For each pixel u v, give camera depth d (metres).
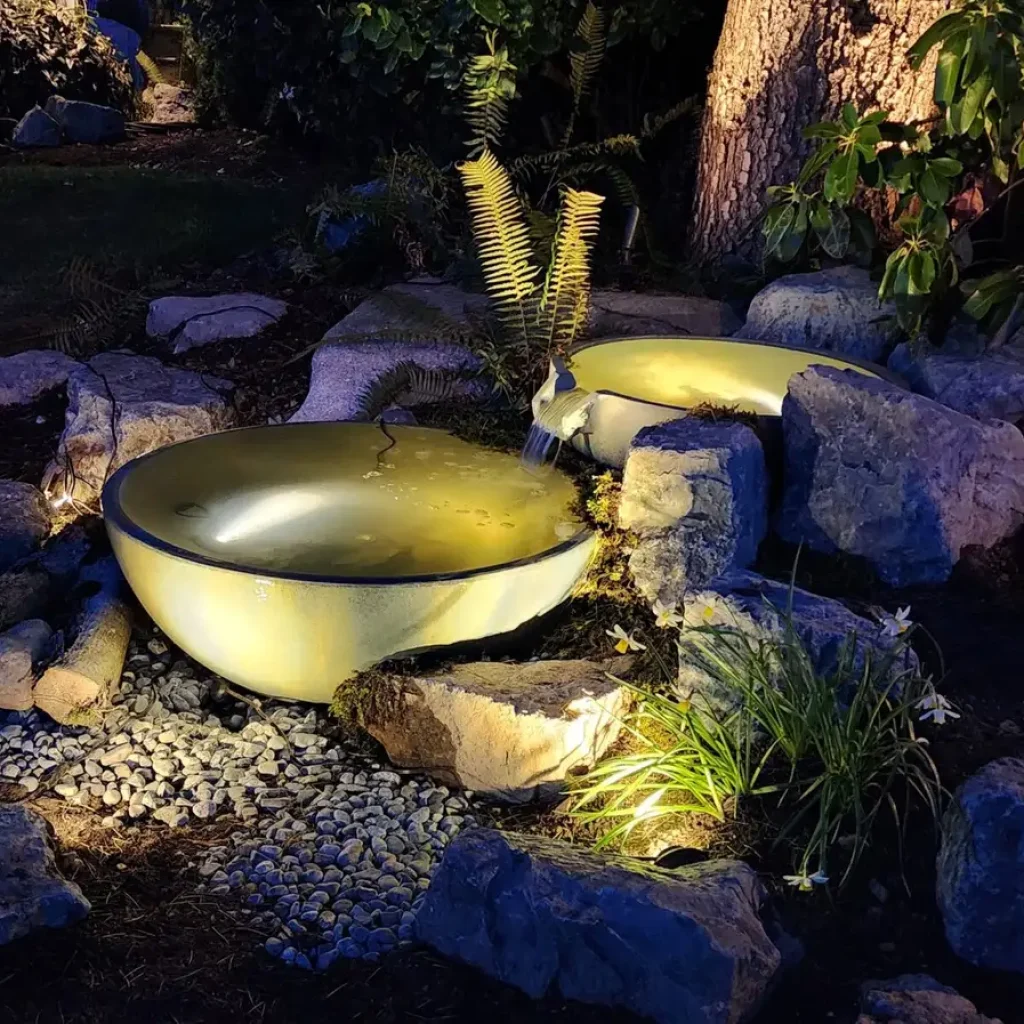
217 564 3.16
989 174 4.43
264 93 10.16
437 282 5.32
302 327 5.20
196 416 4.52
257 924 2.71
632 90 6.52
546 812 3.02
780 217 4.28
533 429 3.98
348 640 3.19
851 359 4.19
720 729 2.90
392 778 3.24
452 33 5.98
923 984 2.43
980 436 3.48
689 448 3.39
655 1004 2.41
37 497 4.32
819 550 3.55
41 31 10.84
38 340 5.46
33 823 2.86
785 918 2.60
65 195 7.91
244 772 3.29
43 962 2.55
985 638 3.18
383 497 3.74
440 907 2.59
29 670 3.53
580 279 4.42
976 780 2.59
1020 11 3.65
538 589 3.32
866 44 4.80
